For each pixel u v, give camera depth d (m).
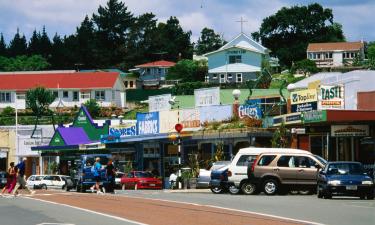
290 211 24.91
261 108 52.44
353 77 45.38
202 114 56.97
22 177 39.16
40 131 85.69
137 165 64.81
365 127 41.62
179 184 51.78
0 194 39.91
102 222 20.94
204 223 20.52
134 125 66.25
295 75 122.00
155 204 28.64
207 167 51.41
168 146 61.62
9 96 125.44
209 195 37.56
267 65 118.12
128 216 22.91
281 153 36.41
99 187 41.97
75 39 182.50
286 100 50.78
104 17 180.50
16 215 24.27
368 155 42.81
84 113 76.31
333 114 38.75
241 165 37.50
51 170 75.94
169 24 176.75
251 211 24.92
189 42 178.12
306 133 46.00
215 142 53.62
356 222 20.98
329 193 31.83
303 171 35.97
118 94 126.88
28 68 182.62
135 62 170.25
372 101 43.31
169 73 143.38
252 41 126.56
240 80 125.25
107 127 72.44
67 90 125.00
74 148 70.88
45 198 34.88
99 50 175.00
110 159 44.47
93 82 125.19
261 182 36.19
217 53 126.88
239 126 50.84
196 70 138.50
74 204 29.28
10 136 85.06
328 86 43.88
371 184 31.59
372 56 140.75
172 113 60.31
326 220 21.55
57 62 183.75
